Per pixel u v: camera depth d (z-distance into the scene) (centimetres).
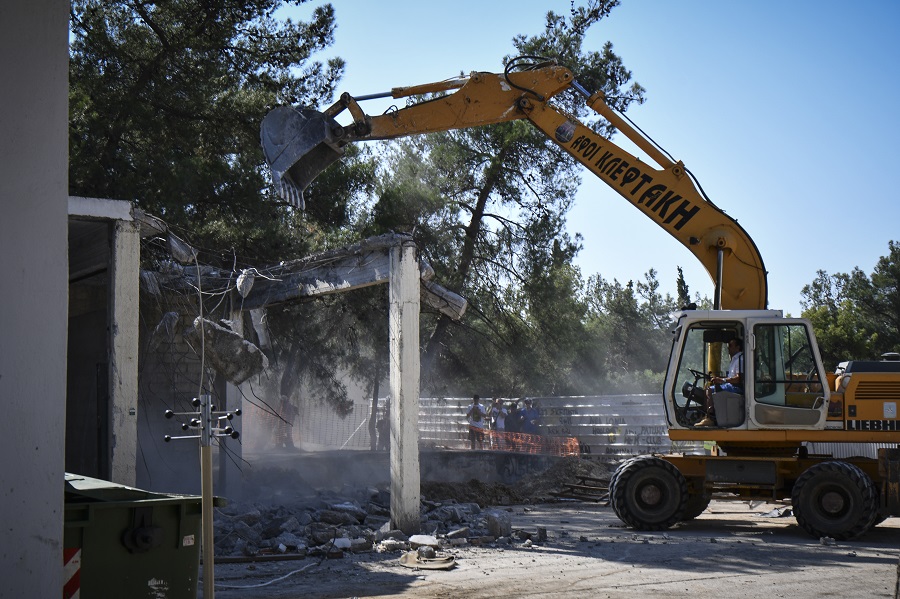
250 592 789
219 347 1240
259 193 1966
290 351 2591
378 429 2856
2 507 393
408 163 2689
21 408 401
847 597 782
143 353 1408
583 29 2631
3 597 391
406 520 1106
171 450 1449
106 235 1125
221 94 1972
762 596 785
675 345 1283
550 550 1050
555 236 2802
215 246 1833
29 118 410
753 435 1243
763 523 1363
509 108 1337
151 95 1828
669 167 1332
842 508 1160
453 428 3134
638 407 2364
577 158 1348
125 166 1755
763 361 1253
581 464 1998
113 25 1878
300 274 1309
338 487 1770
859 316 4388
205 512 488
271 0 1950
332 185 2186
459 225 2762
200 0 1880
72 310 1405
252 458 2189
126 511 528
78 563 509
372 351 2873
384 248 1177
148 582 532
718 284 1302
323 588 811
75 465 1338
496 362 3159
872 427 1221
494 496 1752
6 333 399
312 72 2038
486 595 784
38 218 411
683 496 1248
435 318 3027
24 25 409
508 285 2936
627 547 1080
